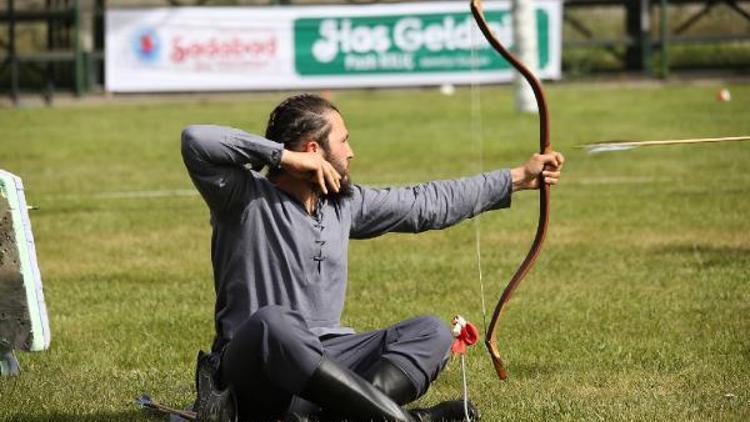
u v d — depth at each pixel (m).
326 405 10.70
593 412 12.62
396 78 60.50
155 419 12.85
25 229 13.77
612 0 65.31
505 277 20.94
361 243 24.64
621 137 43.19
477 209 11.74
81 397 13.77
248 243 11.15
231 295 11.21
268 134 11.41
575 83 64.56
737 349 15.54
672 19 66.38
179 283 21.08
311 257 11.20
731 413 12.52
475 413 12.18
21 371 15.07
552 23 60.91
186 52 60.34
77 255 24.05
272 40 60.34
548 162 11.73
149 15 60.16
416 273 21.44
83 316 18.42
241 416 11.21
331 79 60.56
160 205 30.81
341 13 60.19
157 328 17.56
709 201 28.92
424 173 36.69
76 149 44.50
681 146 40.66
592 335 16.55
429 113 53.78
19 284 13.82
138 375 14.87
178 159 41.44
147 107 59.72
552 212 28.11
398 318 17.92
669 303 18.45
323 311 11.30
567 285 20.12
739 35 64.38
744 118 47.78
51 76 65.75
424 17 60.09
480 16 11.52
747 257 22.09
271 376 10.66
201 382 11.17
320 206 11.35
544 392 13.68
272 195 11.19
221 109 57.91
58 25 66.06
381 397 10.69
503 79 60.16
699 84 63.09
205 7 60.19
